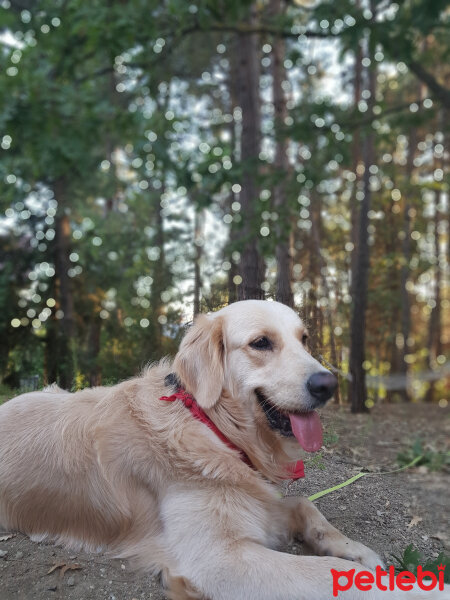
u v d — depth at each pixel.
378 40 1.81
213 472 0.70
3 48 2.19
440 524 0.88
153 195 3.29
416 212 5.13
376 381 3.31
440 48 2.85
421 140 5.14
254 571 0.61
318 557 0.64
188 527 0.68
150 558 0.70
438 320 6.76
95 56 2.48
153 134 2.15
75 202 3.25
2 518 0.82
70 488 0.78
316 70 3.57
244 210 2.21
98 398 0.86
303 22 2.57
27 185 3.04
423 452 1.38
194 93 3.99
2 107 2.15
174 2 2.08
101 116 2.40
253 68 2.53
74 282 2.79
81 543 0.77
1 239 3.07
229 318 0.78
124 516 0.75
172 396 0.77
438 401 6.06
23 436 0.83
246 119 2.50
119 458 0.76
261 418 0.76
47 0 2.25
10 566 0.71
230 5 2.17
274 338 0.75
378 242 3.56
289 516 0.78
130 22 1.99
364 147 2.44
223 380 0.76
